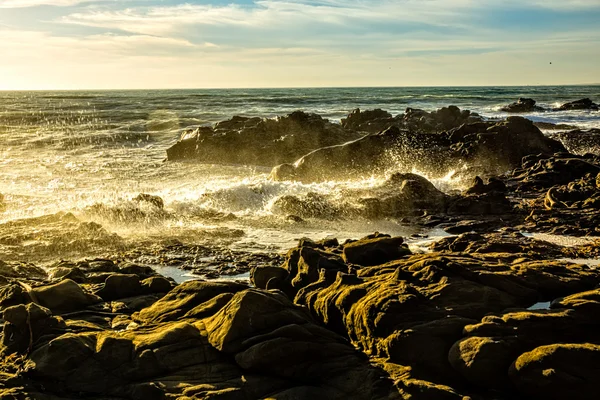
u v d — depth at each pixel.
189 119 49.31
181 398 6.70
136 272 11.36
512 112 64.62
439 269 8.53
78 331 8.08
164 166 28.67
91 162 29.41
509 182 22.77
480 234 14.96
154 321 8.66
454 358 7.01
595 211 17.09
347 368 7.30
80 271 11.14
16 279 10.77
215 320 7.91
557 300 7.89
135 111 66.06
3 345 7.88
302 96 112.25
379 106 77.69
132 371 7.16
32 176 24.80
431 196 18.64
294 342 7.34
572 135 33.34
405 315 7.59
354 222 17.12
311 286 9.40
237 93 148.25
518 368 6.66
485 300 7.87
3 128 44.62
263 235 15.56
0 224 15.09
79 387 7.03
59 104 82.94
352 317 8.06
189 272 12.34
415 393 6.63
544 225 16.11
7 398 6.71
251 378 7.16
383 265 9.61
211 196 18.80
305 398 6.79
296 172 23.83
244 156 30.02
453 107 43.72
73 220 15.68
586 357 6.54
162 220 16.61
